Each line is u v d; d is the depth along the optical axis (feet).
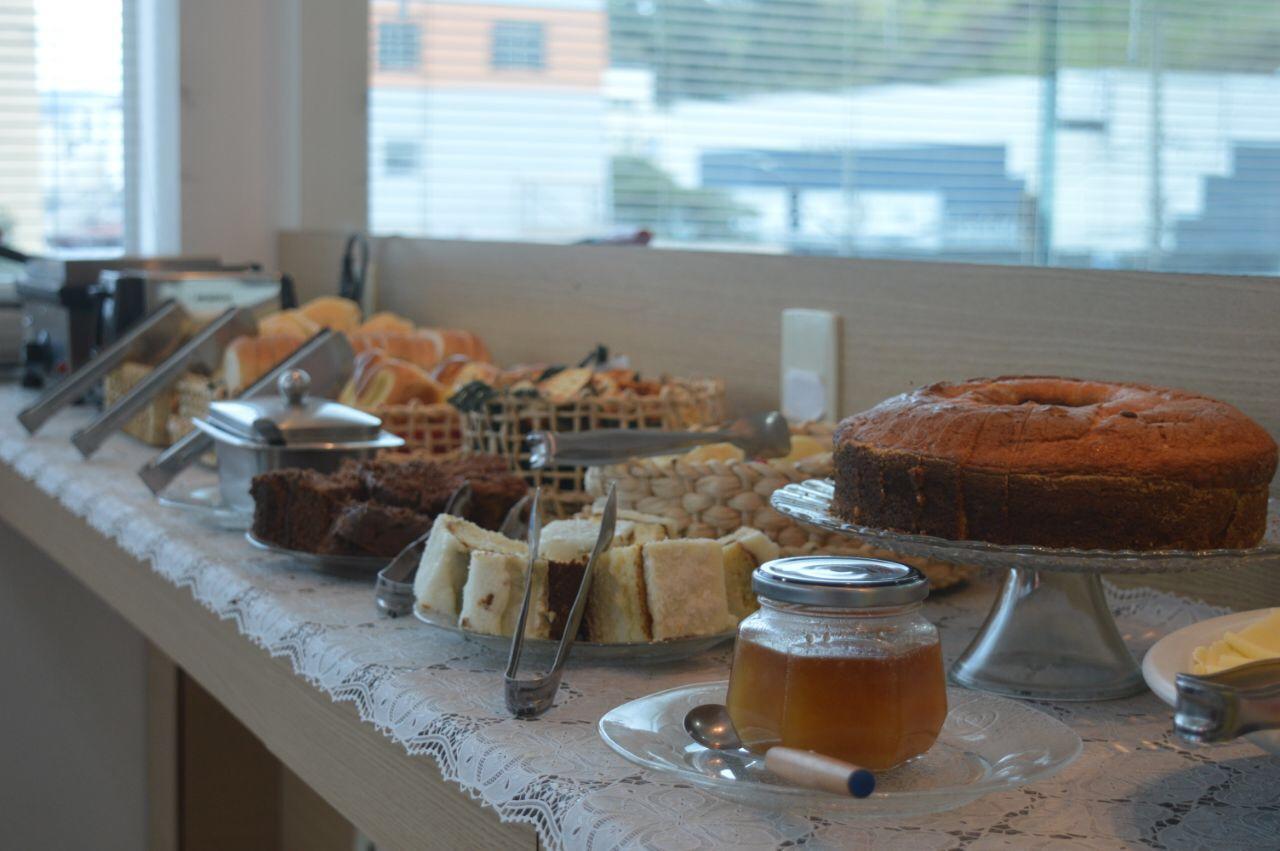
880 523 2.61
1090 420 2.49
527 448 4.01
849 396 4.32
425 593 2.77
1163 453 2.40
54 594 7.19
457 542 2.76
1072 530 2.43
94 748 7.41
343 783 2.67
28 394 7.10
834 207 15.49
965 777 1.95
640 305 5.44
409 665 2.61
